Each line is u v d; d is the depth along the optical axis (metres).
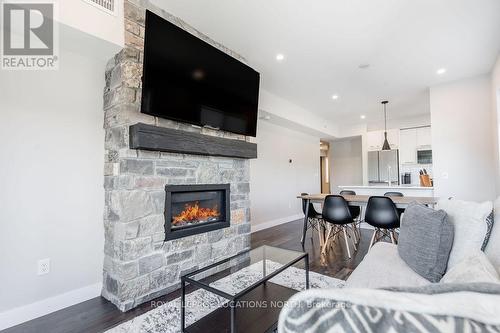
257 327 1.81
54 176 2.16
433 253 1.49
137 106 2.28
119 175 2.21
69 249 2.21
